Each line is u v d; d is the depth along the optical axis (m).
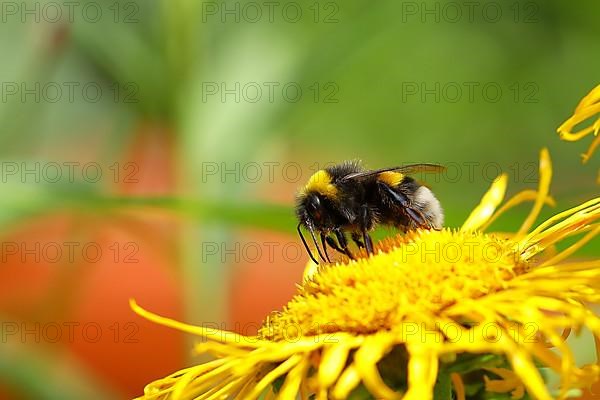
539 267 0.24
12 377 0.30
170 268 0.30
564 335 0.24
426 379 0.23
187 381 0.24
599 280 0.23
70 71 0.32
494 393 0.24
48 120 0.32
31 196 0.29
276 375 0.24
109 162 0.31
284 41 0.32
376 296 0.24
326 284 0.24
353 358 0.24
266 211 0.28
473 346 0.23
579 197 0.28
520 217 0.26
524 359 0.23
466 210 0.27
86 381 0.30
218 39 0.31
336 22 0.32
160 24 0.31
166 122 0.31
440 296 0.24
